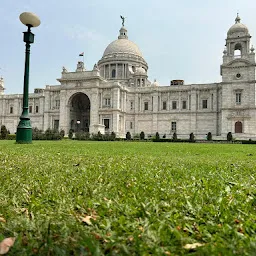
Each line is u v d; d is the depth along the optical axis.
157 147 23.98
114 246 2.80
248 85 72.88
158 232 3.13
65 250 2.69
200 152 17.50
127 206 4.07
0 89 106.69
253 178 6.66
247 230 3.30
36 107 97.94
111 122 82.75
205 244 2.90
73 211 3.93
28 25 25.38
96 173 7.05
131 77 101.88
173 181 6.23
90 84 84.81
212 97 81.31
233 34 75.12
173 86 86.00
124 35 116.25
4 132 53.38
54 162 9.21
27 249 2.69
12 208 4.02
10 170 7.25
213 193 5.11
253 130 71.38
